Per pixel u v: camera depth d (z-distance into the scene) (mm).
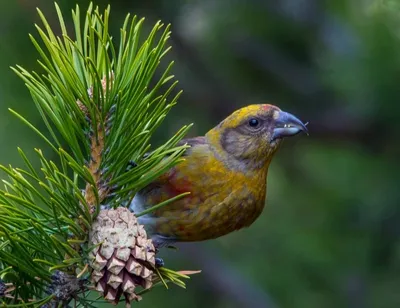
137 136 5402
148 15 11250
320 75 13641
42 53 5133
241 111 8406
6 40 9859
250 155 8234
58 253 5203
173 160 5523
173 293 12922
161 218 7797
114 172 5551
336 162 13750
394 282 12945
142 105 5441
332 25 13727
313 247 13188
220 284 13250
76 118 5398
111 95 5426
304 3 13750
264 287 13219
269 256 13516
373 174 13398
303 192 14062
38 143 10055
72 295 5441
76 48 5180
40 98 5246
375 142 13516
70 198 5148
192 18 12641
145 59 5422
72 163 4996
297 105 13734
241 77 13602
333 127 13531
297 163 14359
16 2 9828
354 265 13109
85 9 9898
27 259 5242
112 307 10445
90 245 5207
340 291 13016
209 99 13047
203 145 8156
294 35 13742
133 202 7766
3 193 5137
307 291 13180
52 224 5387
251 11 13297
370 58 12914
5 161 9930
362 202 13305
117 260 5133
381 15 12656
